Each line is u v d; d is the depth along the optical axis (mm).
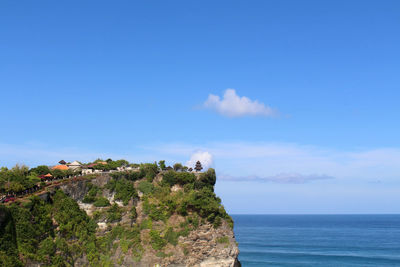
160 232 110188
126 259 104562
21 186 97000
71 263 93688
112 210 108500
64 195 102188
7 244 81438
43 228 91250
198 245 110625
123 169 130000
